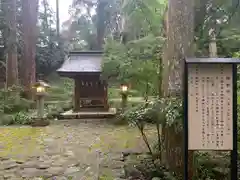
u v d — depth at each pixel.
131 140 5.89
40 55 18.81
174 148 3.45
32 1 12.29
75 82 9.73
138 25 5.65
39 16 19.53
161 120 3.38
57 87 16.81
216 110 2.57
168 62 3.57
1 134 6.75
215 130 2.57
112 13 15.82
